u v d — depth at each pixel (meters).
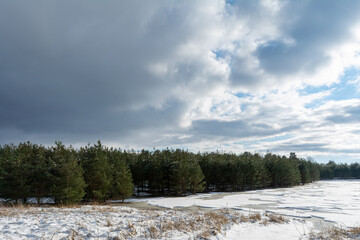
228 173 55.28
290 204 27.92
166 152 51.28
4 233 7.51
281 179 70.50
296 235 11.25
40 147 29.84
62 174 24.59
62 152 27.61
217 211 18.33
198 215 14.61
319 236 10.96
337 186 75.44
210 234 9.70
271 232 11.68
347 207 25.00
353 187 68.50
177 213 16.12
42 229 8.29
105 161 31.59
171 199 35.22
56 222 9.59
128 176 32.94
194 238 8.75
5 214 11.41
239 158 62.12
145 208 24.28
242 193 47.16
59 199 23.86
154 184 43.00
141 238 8.31
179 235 9.24
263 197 37.59
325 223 16.12
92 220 10.61
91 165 30.45
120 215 13.23
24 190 24.05
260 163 65.25
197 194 45.09
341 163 163.38
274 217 15.88
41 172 24.84
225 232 10.38
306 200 32.53
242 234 10.77
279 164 71.31
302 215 19.34
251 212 20.12
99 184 29.97
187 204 28.11
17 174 24.36
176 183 41.34
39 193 25.25
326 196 38.81
